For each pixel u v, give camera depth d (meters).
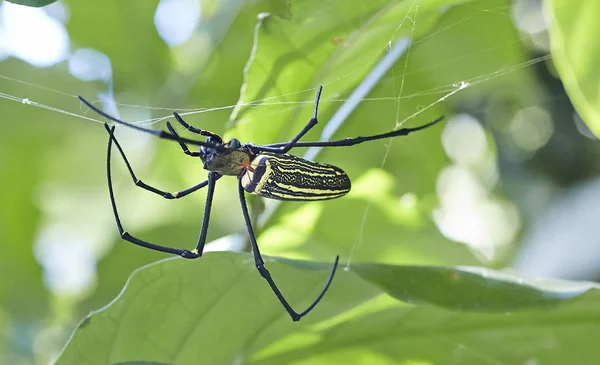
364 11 0.49
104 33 0.58
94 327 0.46
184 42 0.60
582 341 0.48
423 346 0.48
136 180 0.51
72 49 0.59
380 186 0.55
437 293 0.47
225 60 0.59
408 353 0.48
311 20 0.48
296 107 0.51
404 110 0.57
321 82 0.50
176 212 0.65
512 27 0.56
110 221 0.66
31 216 0.63
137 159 0.65
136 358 0.47
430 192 0.60
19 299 0.64
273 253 0.54
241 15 0.59
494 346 0.48
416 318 0.48
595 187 0.61
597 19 0.45
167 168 0.65
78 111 0.60
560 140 0.70
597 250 0.58
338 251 0.55
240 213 0.65
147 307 0.46
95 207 0.69
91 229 0.70
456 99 0.63
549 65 0.61
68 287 0.65
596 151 0.69
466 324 0.48
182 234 0.63
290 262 0.47
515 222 0.75
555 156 0.71
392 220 0.56
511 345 0.48
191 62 0.60
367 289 0.47
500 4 0.54
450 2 0.49
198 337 0.47
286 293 0.47
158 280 0.46
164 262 0.46
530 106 0.68
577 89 0.45
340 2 0.48
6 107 0.61
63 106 0.60
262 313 0.47
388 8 0.49
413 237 0.56
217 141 0.50
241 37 0.59
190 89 0.59
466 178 0.74
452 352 0.48
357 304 0.47
